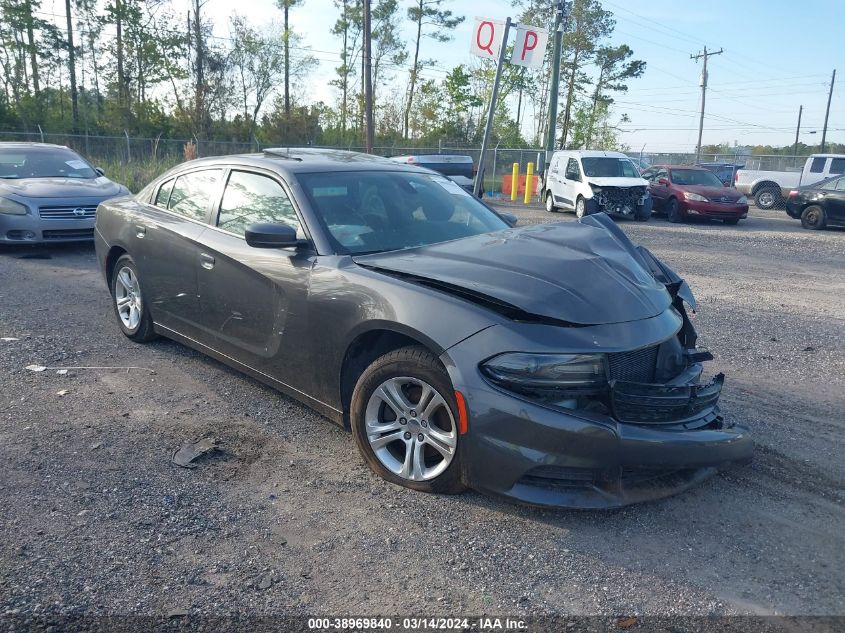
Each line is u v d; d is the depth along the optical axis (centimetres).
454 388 328
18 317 664
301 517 336
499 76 857
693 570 301
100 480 362
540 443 315
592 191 1848
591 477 321
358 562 301
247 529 324
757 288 954
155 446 404
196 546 309
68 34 4734
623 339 331
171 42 4519
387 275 375
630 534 328
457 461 342
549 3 5356
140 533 317
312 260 408
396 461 370
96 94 4891
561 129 5734
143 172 2192
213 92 4244
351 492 360
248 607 271
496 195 2684
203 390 493
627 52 5847
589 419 315
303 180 448
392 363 355
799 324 743
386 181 479
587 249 393
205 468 381
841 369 586
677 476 352
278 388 443
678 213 1911
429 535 323
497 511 344
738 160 4291
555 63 2503
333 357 392
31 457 384
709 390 359
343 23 5484
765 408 491
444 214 472
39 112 4288
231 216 480
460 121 4559
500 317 331
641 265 404
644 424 330
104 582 282
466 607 274
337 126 4934
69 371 522
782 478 386
